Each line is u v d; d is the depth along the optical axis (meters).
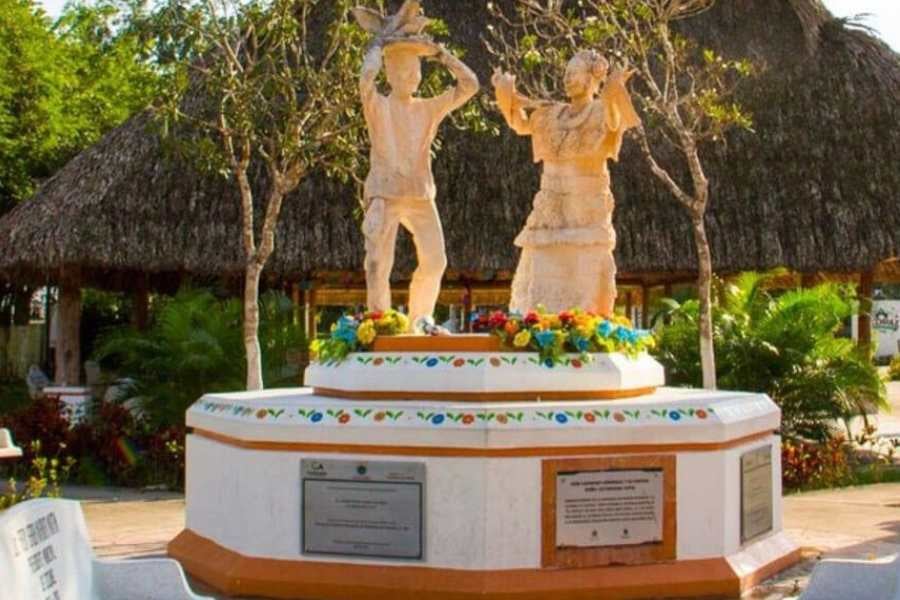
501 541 6.34
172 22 11.96
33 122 22.91
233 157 12.48
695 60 16.34
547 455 6.42
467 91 8.09
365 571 6.46
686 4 13.05
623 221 15.53
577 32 14.18
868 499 11.15
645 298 18.77
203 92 14.91
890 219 15.64
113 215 14.84
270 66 12.42
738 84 16.41
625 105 8.45
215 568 6.87
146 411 13.54
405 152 8.07
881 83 16.66
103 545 8.46
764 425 7.33
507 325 7.09
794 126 16.25
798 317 13.36
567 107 8.66
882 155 16.12
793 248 15.46
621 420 6.55
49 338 25.84
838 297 13.92
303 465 6.62
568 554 6.41
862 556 7.77
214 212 15.16
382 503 6.48
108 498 11.55
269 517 6.70
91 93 25.11
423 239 8.16
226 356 13.60
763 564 7.01
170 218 15.04
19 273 15.71
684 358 13.52
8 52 22.58
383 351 7.29
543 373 6.91
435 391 6.87
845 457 13.32
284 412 6.79
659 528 6.57
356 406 6.68
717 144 16.09
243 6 12.23
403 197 8.02
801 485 12.27
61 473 12.88
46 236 14.62
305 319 17.48
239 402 7.20
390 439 6.46
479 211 15.45
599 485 6.47
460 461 6.37
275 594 6.58
